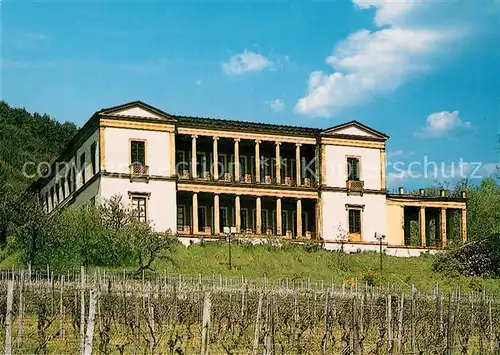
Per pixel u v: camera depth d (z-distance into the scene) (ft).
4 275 207.92
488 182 448.24
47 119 624.18
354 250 308.40
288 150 320.09
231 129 301.63
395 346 139.44
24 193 361.30
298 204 307.78
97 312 137.49
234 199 309.22
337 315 157.89
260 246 284.00
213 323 150.10
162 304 151.53
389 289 196.13
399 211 318.45
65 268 228.84
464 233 324.80
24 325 144.66
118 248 237.04
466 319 162.50
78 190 296.92
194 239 282.97
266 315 130.72
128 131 280.92
